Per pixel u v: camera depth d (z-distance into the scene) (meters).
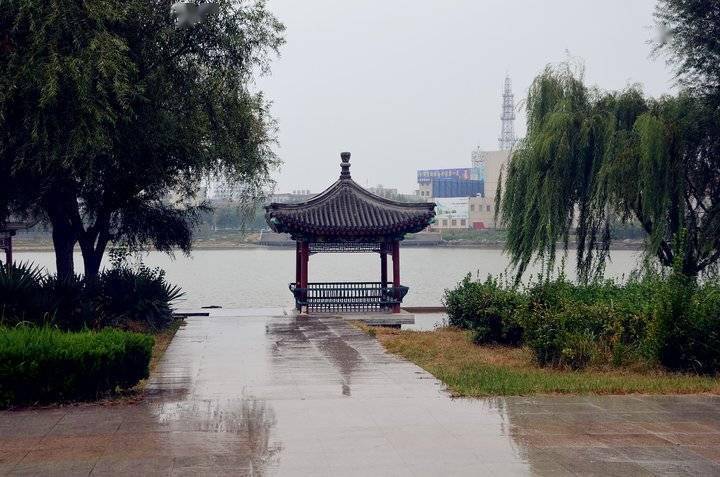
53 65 15.65
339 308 27.22
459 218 121.50
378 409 10.77
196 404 11.12
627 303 16.16
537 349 15.41
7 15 16.19
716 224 21.53
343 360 15.77
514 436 9.29
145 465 8.10
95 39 16.20
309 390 12.24
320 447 8.77
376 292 27.56
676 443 9.02
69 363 11.13
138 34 18.62
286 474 7.79
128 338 12.00
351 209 27.12
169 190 23.44
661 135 20.86
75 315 17.52
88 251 23.02
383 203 27.72
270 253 143.50
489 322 18.48
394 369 14.53
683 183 21.67
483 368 14.88
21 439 9.15
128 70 17.12
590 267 23.38
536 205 22.53
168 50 19.38
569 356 14.86
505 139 150.25
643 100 23.03
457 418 10.22
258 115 24.62
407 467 8.03
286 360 15.75
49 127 16.33
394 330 21.67
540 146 22.33
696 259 22.27
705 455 8.51
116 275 22.39
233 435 9.31
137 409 10.77
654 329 14.41
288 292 52.31
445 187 142.75
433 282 59.81
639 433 9.48
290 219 26.19
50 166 17.55
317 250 27.30
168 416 10.33
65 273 21.61
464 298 22.06
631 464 8.16
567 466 8.08
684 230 16.47
